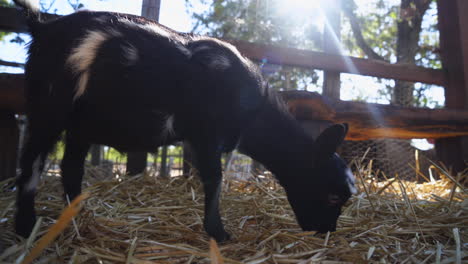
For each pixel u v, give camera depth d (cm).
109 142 57
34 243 45
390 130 101
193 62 52
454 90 114
